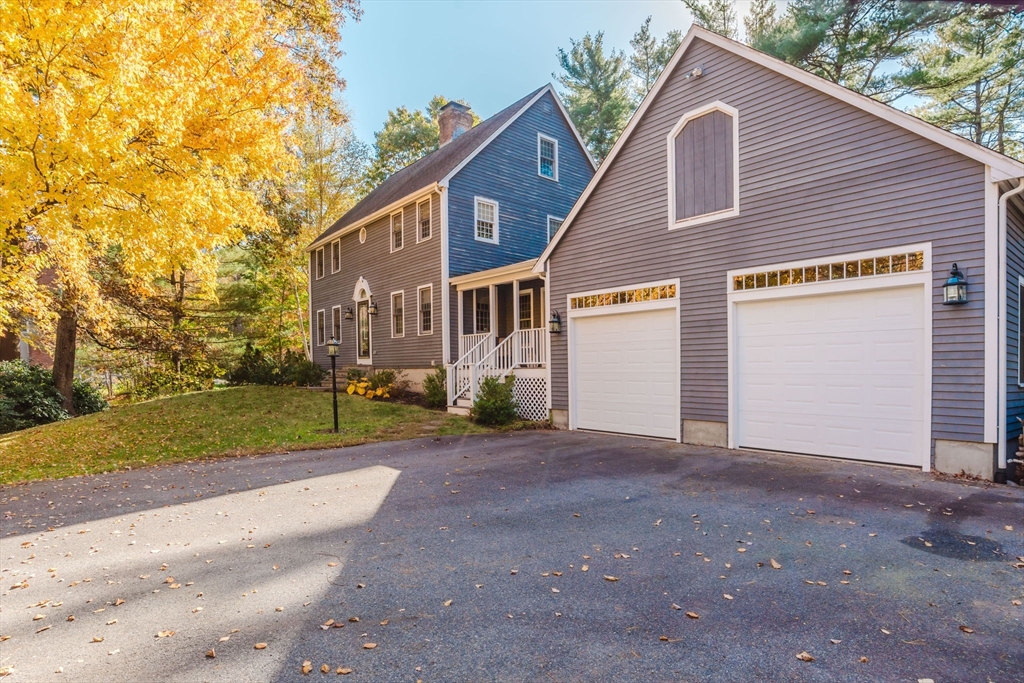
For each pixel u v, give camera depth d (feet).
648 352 31.89
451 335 50.19
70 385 47.98
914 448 21.83
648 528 16.06
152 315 56.75
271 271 84.48
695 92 29.37
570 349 36.45
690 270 29.58
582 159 64.34
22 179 19.86
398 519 17.67
